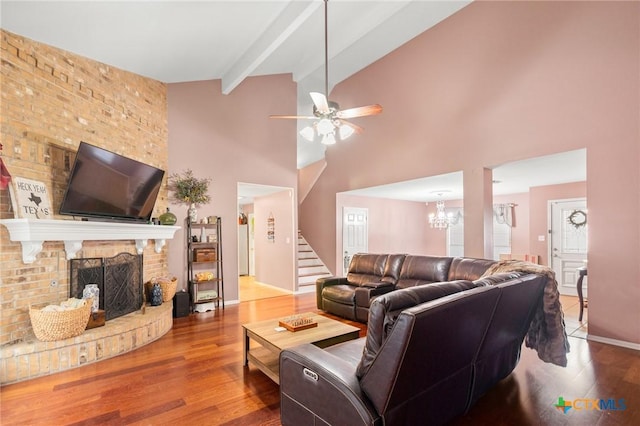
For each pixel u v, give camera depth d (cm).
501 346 238
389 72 634
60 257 321
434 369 173
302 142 761
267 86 621
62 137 334
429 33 562
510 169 512
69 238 310
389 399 154
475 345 200
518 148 444
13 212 286
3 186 262
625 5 355
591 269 377
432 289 185
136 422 217
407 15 529
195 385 268
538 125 424
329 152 795
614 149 361
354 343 255
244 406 237
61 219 327
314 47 579
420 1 498
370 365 160
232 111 577
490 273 284
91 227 329
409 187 682
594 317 373
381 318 160
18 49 295
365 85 684
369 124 679
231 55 476
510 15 455
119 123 410
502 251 793
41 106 313
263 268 761
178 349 348
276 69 614
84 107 361
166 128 504
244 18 387
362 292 451
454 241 898
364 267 539
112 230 355
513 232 777
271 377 264
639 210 345
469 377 209
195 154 534
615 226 360
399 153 616
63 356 293
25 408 233
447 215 900
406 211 923
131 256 402
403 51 607
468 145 504
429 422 181
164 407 236
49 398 246
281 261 693
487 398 246
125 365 305
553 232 649
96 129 376
